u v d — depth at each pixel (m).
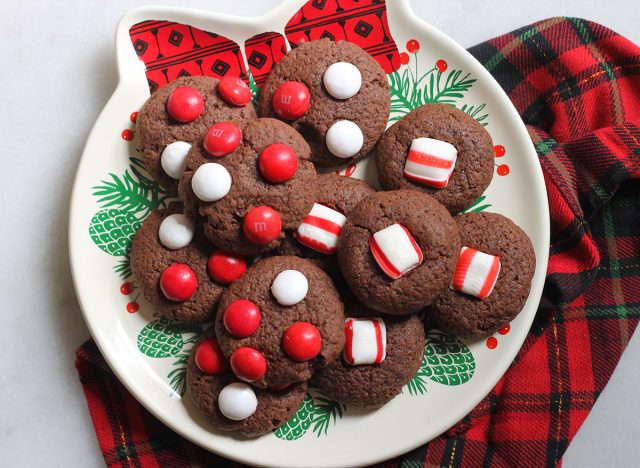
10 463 0.36
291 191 0.31
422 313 0.35
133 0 0.37
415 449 0.35
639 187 0.37
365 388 0.32
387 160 0.34
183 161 0.32
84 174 0.34
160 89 0.34
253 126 0.31
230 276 0.32
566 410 0.35
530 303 0.34
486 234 0.33
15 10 0.37
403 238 0.30
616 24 0.38
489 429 0.36
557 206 0.36
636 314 0.36
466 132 0.33
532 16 0.38
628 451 0.37
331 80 0.33
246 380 0.31
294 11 0.35
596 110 0.37
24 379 0.36
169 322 0.34
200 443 0.33
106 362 0.35
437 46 0.35
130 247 0.34
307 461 0.33
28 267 0.37
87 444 0.36
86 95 0.37
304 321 0.31
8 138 0.37
